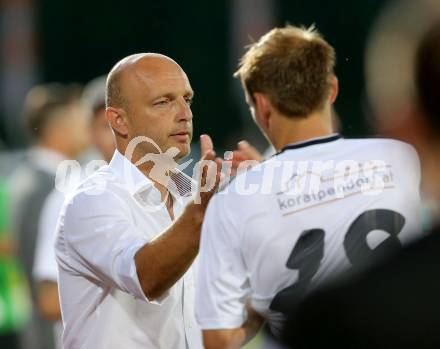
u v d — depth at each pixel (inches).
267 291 371.6
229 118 2097.7
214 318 372.2
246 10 2144.4
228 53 2199.8
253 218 368.2
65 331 455.5
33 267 725.9
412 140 217.6
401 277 217.8
